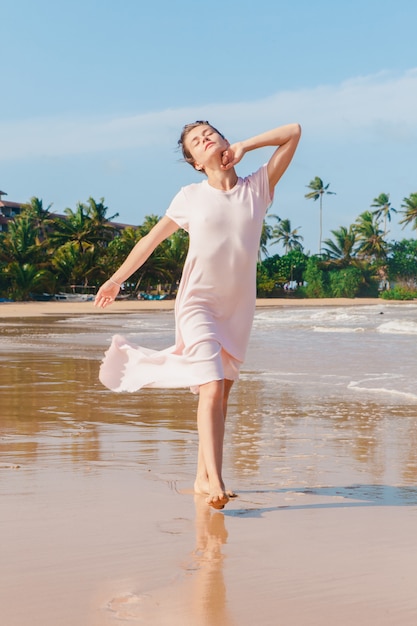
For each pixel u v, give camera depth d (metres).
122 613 2.35
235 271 3.91
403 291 96.50
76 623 2.27
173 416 7.21
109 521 3.48
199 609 2.39
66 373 11.67
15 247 77.94
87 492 4.07
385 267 114.94
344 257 111.62
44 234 93.69
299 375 11.20
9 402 8.28
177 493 4.08
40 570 2.77
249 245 3.92
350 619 2.31
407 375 10.97
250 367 12.53
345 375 11.14
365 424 6.73
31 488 4.16
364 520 3.56
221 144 3.93
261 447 5.60
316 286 104.12
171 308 57.12
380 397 8.68
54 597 2.49
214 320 3.93
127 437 6.00
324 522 3.53
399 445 5.67
